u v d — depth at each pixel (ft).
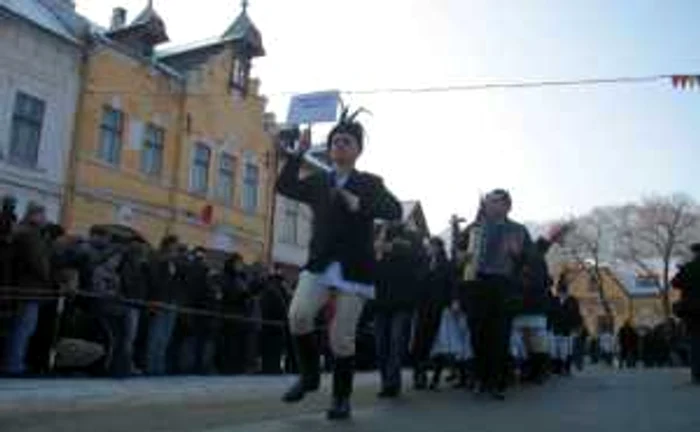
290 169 19.56
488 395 27.63
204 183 103.19
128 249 37.86
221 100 105.70
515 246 28.76
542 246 38.37
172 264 40.04
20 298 32.91
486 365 28.02
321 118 34.76
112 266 36.86
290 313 19.20
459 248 33.50
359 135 19.52
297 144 19.79
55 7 86.63
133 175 92.12
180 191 98.63
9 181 77.92
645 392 29.96
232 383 36.29
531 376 37.27
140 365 39.14
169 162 97.55
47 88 82.12
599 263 222.69
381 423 18.95
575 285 274.36
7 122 77.92
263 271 48.85
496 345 27.99
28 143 80.38
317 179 19.49
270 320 46.01
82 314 36.42
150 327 39.22
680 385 34.30
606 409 23.09
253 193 112.27
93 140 87.15
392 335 27.78
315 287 18.89
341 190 18.93
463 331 33.04
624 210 221.66
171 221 97.40
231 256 44.70
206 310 42.01
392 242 28.30
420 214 143.74
